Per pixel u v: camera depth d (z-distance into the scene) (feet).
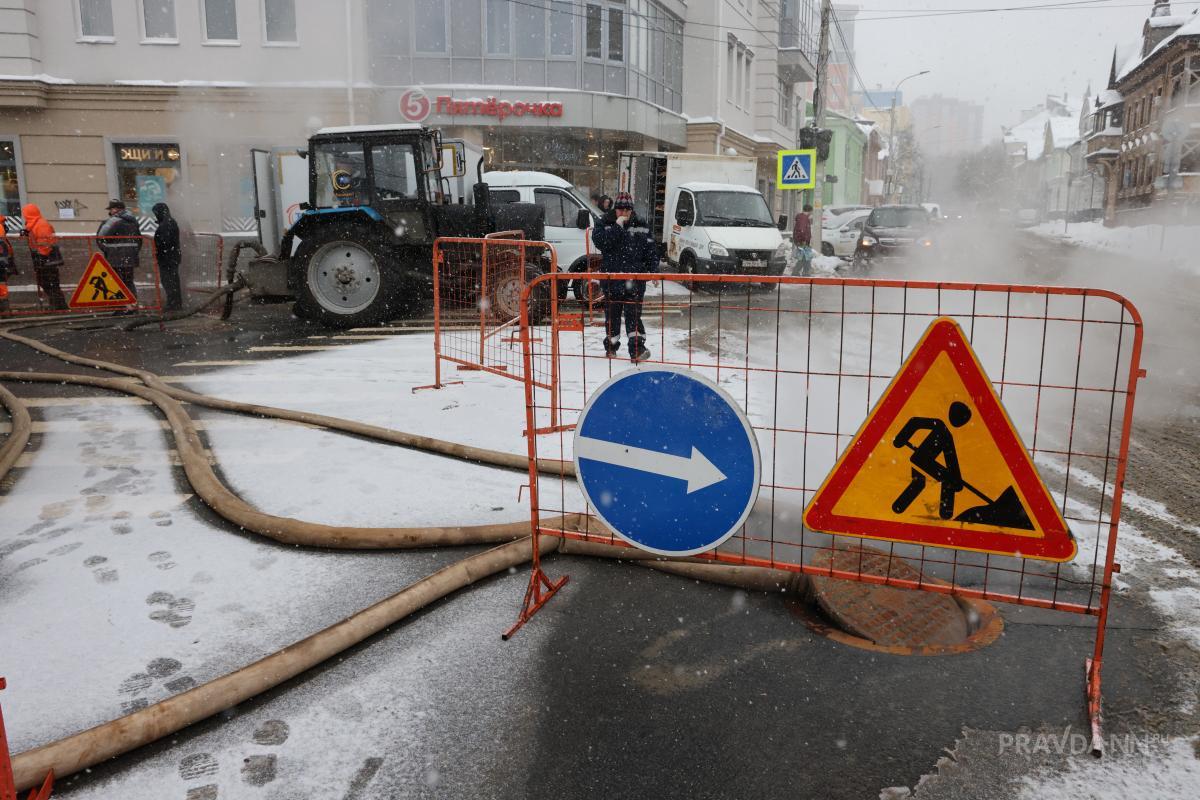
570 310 39.37
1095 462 16.79
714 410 9.93
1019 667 9.33
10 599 10.66
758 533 12.87
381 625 9.91
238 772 7.50
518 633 10.09
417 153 33.68
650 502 10.40
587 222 39.86
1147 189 151.12
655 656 9.59
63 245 60.54
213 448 17.29
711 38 86.33
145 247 61.05
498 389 22.94
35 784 7.17
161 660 9.27
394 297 34.45
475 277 34.06
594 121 68.69
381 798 7.22
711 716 8.41
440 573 11.02
